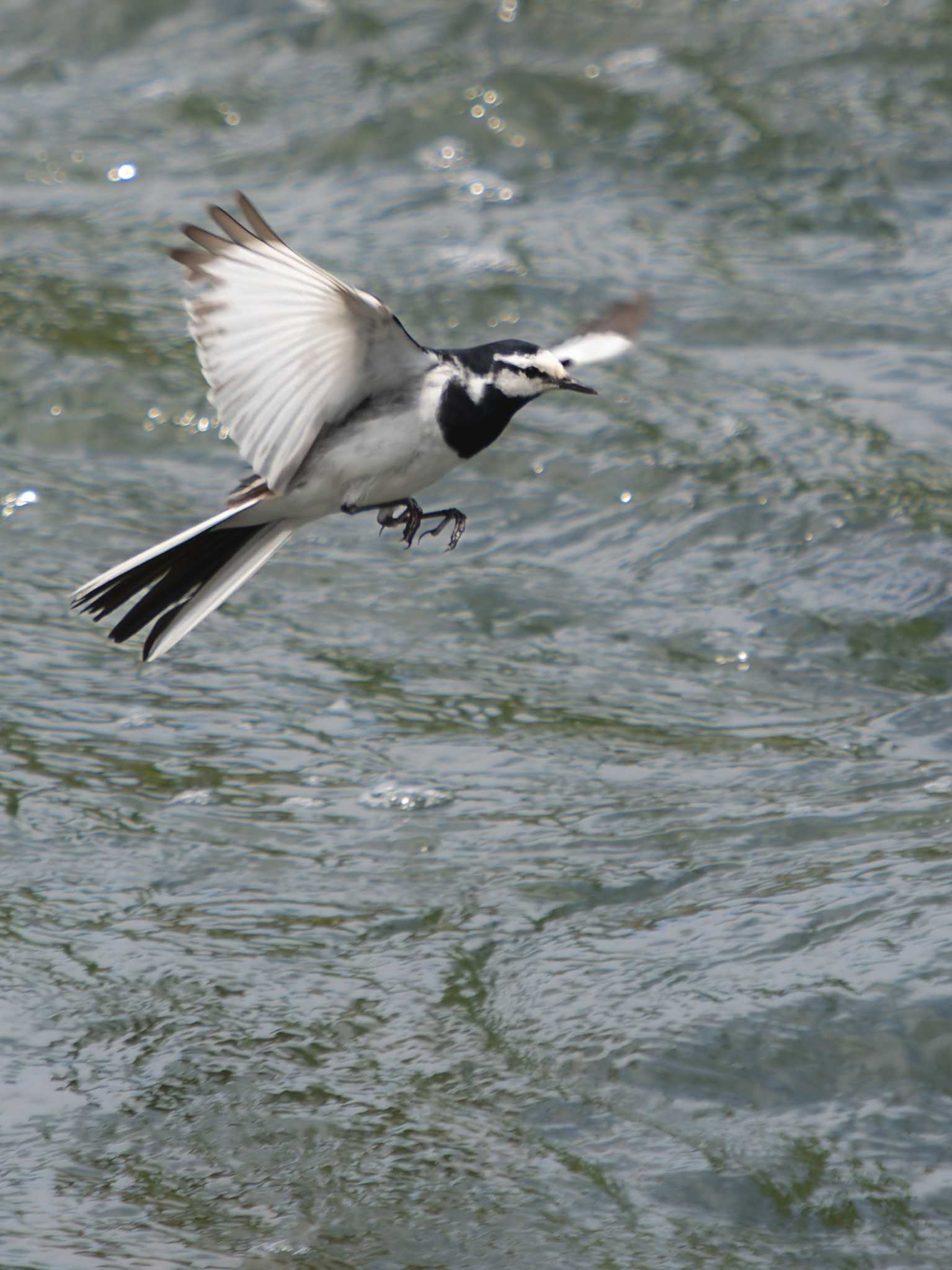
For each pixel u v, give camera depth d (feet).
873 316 59.31
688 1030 27.58
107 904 32.68
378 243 64.44
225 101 76.13
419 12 80.84
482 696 41.60
